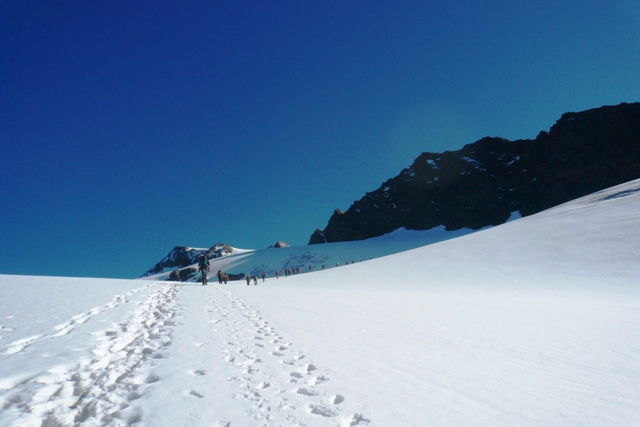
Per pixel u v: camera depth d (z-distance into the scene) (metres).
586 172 113.69
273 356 6.14
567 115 128.00
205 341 7.02
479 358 6.12
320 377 5.17
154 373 5.12
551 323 9.38
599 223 29.45
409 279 30.25
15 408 3.82
